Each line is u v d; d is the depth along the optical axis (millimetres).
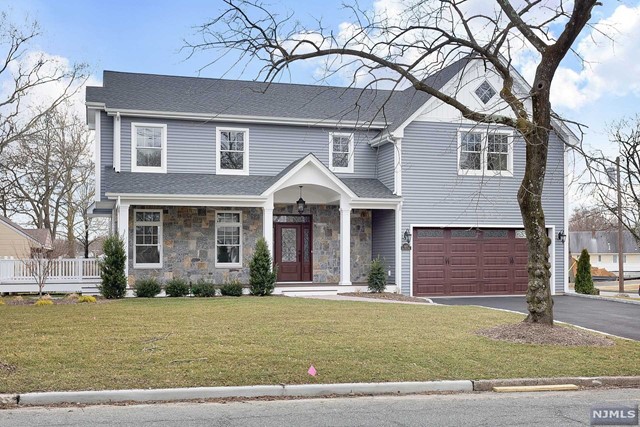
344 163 24828
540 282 12375
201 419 7035
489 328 12930
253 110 23953
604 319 16328
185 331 12016
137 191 20484
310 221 24156
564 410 7602
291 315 14586
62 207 42531
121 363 9242
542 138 12188
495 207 24047
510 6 12102
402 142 23188
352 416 7230
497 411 7527
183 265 22594
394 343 11086
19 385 8062
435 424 6891
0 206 40406
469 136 23781
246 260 23250
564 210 24828
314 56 12023
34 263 21156
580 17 11633
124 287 19906
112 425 6727
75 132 39906
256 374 8812
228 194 21203
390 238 23484
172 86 24969
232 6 11289
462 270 23766
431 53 12570
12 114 27531
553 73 12172
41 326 12539
